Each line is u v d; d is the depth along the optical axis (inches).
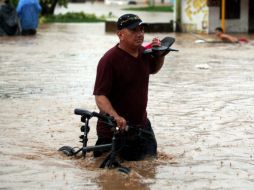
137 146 512.1
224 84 939.3
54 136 601.0
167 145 566.6
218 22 2095.2
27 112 717.3
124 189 442.0
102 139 512.4
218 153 539.8
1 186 447.2
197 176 474.3
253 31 2185.0
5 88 893.2
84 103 771.4
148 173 481.4
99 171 484.4
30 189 440.5
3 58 1268.5
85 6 4311.0
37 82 950.4
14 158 521.0
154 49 499.2
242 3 2149.4
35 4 1905.8
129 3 4731.8
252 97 823.1
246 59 1296.8
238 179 467.2
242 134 609.3
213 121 669.3
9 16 1872.5
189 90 879.7
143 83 504.7
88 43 1631.4
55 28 2249.0
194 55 1373.0
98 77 494.3
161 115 700.7
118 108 502.9
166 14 3240.7
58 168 493.0
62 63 1188.5
